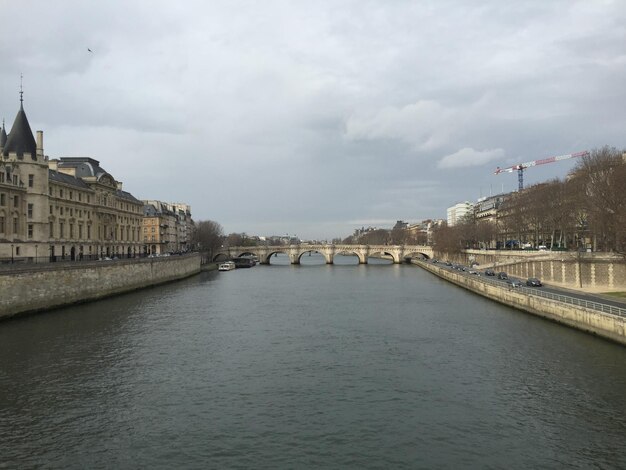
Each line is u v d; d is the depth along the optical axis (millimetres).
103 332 61406
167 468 27625
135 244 164125
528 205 149125
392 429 32562
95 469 27500
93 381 42125
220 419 34219
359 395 38812
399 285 126688
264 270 199500
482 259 165875
